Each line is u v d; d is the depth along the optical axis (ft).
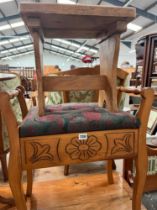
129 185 3.89
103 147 2.35
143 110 2.41
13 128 2.12
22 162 2.19
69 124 2.23
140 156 2.50
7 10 21.01
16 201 2.24
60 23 2.54
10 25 25.64
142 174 2.55
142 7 18.86
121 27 2.42
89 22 2.50
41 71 2.52
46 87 2.59
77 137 2.27
